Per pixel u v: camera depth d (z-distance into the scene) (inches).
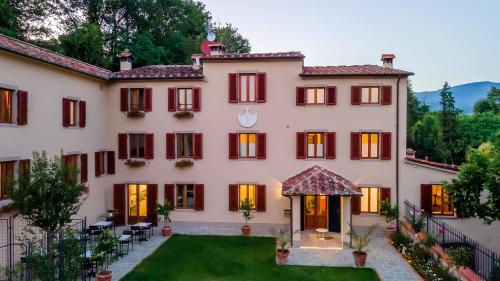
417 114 1999.3
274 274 532.7
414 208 671.8
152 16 1503.4
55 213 454.3
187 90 823.7
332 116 785.6
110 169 827.4
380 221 768.9
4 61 514.0
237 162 804.6
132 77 809.5
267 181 799.1
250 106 799.7
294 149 794.8
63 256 408.2
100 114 800.3
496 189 500.1
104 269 541.0
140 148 838.5
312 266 567.2
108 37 1389.0
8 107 534.0
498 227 692.7
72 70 668.7
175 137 816.3
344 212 659.4
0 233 496.1
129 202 842.2
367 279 514.6
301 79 786.8
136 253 625.3
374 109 776.3
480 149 587.8
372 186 775.1
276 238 693.9
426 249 597.9
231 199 802.2
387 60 840.3
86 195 734.5
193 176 814.5
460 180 541.6
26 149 559.5
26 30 1209.4
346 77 778.2
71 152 683.4
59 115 648.4
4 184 519.5
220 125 807.7
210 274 531.5
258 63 795.4
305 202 770.2
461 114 2016.5
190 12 1726.1
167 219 773.9
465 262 502.9
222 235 751.7
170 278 514.0
